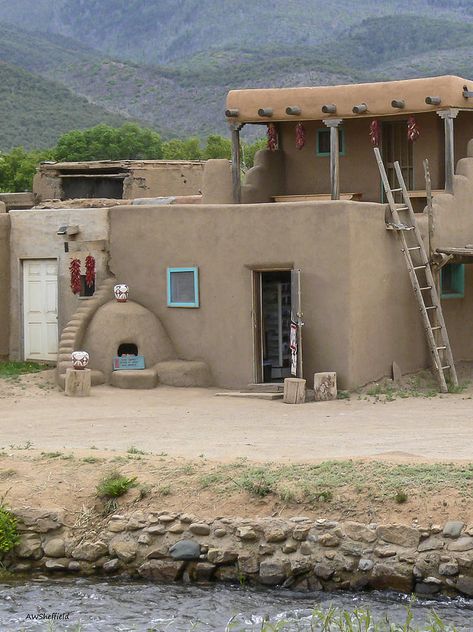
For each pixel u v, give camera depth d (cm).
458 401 2569
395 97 2897
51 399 2586
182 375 2764
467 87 2912
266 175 3219
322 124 3219
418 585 1573
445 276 2962
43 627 1501
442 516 1603
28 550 1727
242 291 2755
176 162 4084
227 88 18012
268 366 2812
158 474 1792
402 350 2802
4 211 3133
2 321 2972
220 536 1666
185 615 1532
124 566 1695
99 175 4062
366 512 1634
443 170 3073
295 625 1480
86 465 1848
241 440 2119
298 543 1633
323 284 2672
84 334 2798
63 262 2914
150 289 2853
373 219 2730
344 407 2509
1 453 1928
